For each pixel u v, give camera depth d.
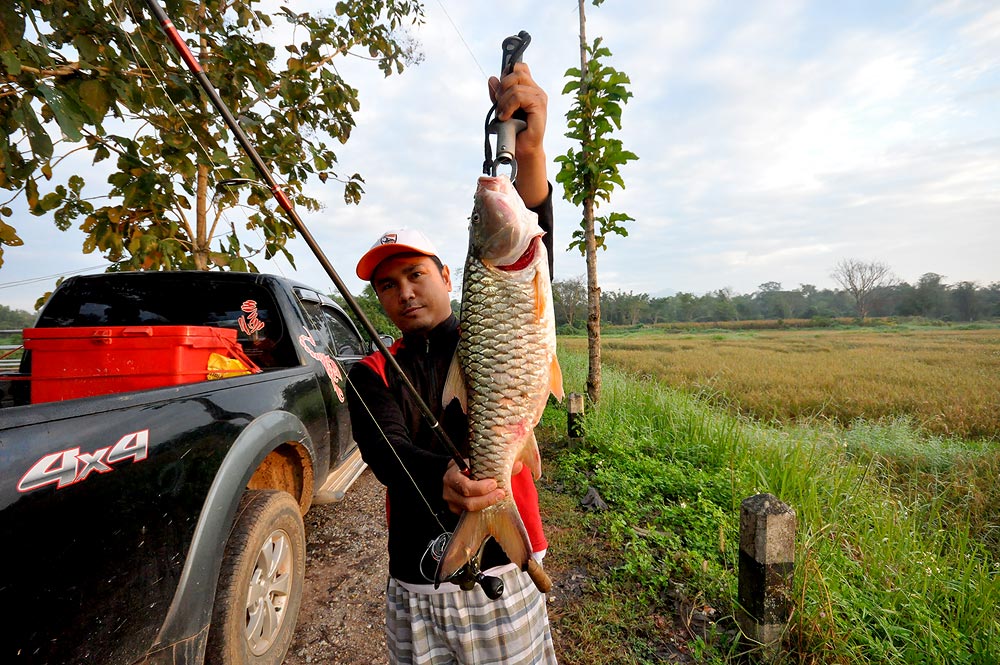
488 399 1.29
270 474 2.84
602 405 6.75
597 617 2.76
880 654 2.35
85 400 1.51
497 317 1.31
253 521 2.21
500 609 1.36
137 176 3.31
